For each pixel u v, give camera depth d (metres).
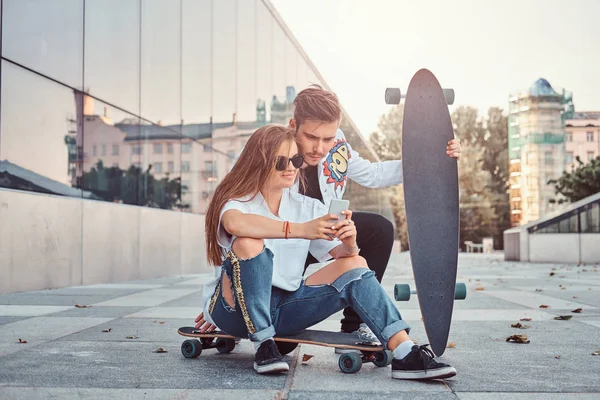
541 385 2.47
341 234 2.62
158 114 10.98
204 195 13.28
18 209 6.84
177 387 2.42
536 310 5.42
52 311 5.20
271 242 2.82
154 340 3.62
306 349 3.39
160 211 11.00
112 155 9.20
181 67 12.07
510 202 61.56
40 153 7.33
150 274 10.55
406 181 2.91
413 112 2.97
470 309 5.50
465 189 60.97
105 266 8.91
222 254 2.84
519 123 57.78
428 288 2.86
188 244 12.41
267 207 2.80
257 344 2.71
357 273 2.71
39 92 7.29
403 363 2.56
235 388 2.40
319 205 2.94
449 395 2.31
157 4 10.92
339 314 5.21
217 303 2.81
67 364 2.88
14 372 2.70
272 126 2.83
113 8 9.26
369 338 2.82
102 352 3.21
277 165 2.74
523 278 11.01
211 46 13.60
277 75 18.41
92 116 8.59
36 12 7.22
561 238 20.70
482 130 66.00
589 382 2.53
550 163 55.97
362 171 3.54
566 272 13.55
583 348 3.39
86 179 8.43
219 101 14.05
